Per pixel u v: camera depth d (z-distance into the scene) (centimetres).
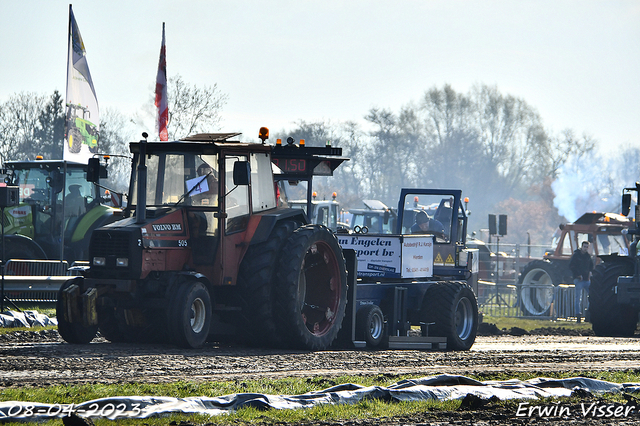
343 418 1967
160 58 6378
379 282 4203
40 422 1767
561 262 7931
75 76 5600
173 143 3434
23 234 5831
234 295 3528
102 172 3644
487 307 8600
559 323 7206
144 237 3266
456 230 5019
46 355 2917
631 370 3123
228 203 3453
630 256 6194
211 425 1816
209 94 11994
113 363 2752
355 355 3441
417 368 3077
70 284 3353
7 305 5088
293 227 3650
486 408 2170
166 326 3288
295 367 2923
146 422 1811
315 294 3772
